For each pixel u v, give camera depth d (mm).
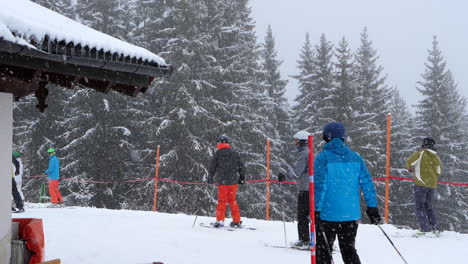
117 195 26438
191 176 24688
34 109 28062
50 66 3955
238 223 9969
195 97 26031
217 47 29125
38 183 26234
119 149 25922
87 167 25828
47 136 28125
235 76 28562
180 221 11039
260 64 37594
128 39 30844
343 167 4734
